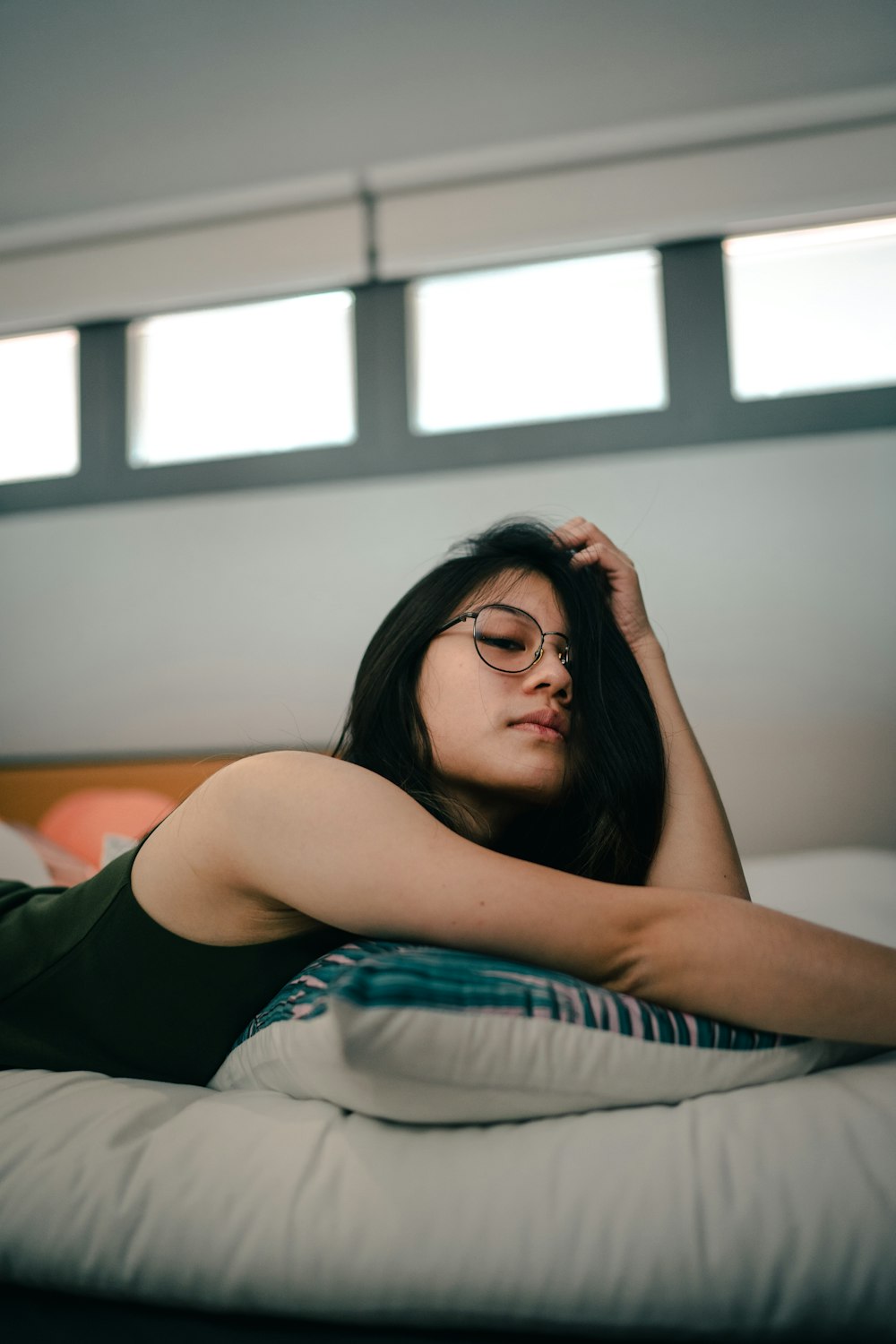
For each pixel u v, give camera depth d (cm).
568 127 202
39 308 220
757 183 196
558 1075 54
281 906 67
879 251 205
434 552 203
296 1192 50
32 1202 53
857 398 198
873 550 189
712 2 196
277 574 207
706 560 194
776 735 188
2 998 72
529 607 85
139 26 210
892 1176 48
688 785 90
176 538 211
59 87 215
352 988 49
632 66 199
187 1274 49
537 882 58
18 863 161
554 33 200
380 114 207
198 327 227
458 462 211
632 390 211
